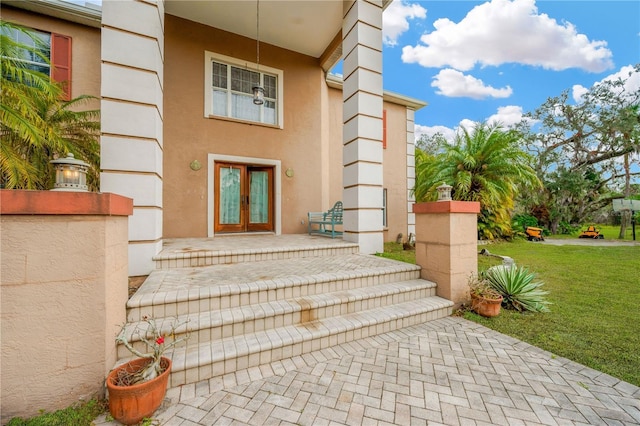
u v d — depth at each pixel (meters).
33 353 1.71
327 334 2.74
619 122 16.22
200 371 2.18
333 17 6.75
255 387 2.12
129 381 1.77
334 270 3.91
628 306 3.87
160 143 4.33
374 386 2.15
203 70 6.95
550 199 19.22
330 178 9.02
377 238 5.90
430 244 4.07
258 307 2.89
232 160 7.26
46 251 1.74
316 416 1.83
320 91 8.45
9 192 1.63
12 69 4.15
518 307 3.80
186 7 6.41
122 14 3.86
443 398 2.01
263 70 7.69
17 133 4.14
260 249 4.65
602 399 2.00
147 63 3.98
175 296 2.69
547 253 8.27
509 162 8.52
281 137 7.86
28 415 1.69
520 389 2.12
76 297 1.81
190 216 6.76
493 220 10.23
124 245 2.43
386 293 3.51
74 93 5.85
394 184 9.83
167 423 1.74
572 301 4.09
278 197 7.75
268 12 6.57
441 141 9.71
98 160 5.27
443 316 3.59
